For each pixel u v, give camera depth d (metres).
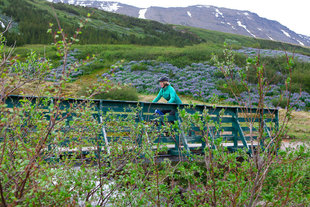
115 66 2.31
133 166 3.06
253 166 2.86
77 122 2.75
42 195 2.33
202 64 28.81
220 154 2.80
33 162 2.14
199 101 19.73
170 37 61.78
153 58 31.75
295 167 3.26
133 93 18.53
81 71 24.70
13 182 2.32
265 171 2.58
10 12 49.72
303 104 18.66
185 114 2.72
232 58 2.64
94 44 44.53
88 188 2.50
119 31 62.19
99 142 3.80
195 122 2.70
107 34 52.81
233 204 2.68
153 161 3.15
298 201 2.90
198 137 6.46
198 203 3.06
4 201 1.96
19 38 37.34
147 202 2.92
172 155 5.95
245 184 2.98
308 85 23.03
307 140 5.41
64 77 2.08
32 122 2.53
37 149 2.20
